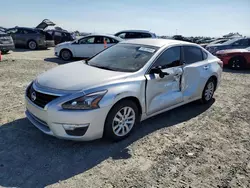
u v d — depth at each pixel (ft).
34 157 9.91
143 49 13.65
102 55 14.64
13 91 18.69
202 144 11.66
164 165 9.78
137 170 9.38
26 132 11.96
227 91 21.75
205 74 16.20
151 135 12.32
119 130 11.25
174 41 14.96
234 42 40.11
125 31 44.65
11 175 8.71
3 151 10.20
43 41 55.31
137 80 11.53
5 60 33.81
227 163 10.14
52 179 8.63
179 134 12.62
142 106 11.96
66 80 10.80
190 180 8.92
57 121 9.80
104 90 10.32
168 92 13.53
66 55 39.45
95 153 10.43
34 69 28.68
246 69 34.96
